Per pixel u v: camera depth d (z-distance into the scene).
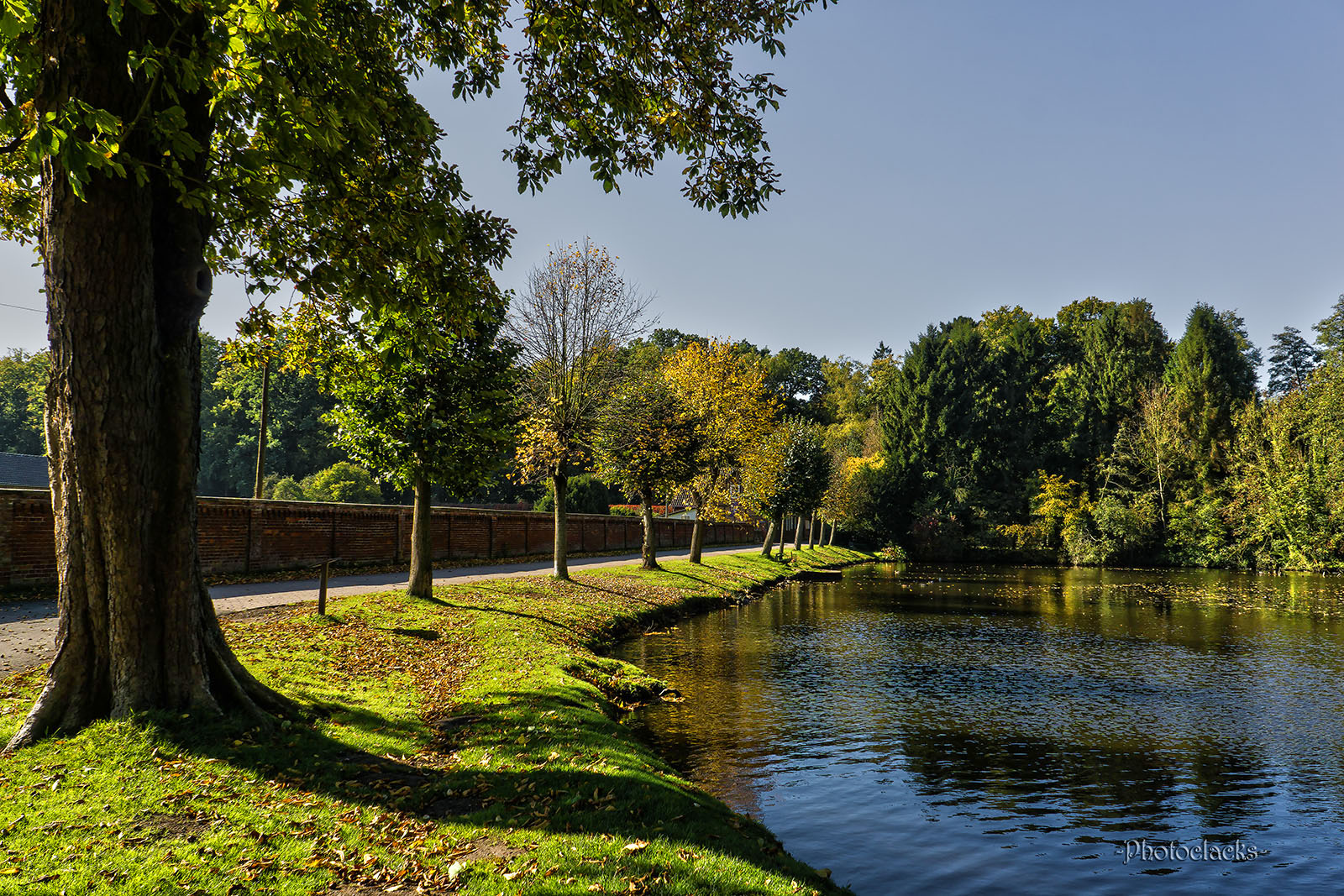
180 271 7.23
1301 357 92.88
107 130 5.26
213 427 61.00
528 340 23.92
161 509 7.23
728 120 10.52
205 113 7.37
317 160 8.02
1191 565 57.31
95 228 6.67
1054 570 53.66
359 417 16.19
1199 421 58.69
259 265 9.23
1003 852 7.70
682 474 30.39
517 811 6.34
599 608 20.84
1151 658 19.05
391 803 6.42
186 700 7.25
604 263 24.59
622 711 12.26
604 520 45.62
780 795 9.05
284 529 21.84
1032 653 19.48
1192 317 60.94
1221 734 12.22
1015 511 65.75
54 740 6.56
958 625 24.61
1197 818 8.77
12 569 14.92
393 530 26.64
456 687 11.05
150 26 6.72
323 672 10.61
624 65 10.26
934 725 12.50
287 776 6.66
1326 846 8.03
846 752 10.88
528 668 12.24
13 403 66.38
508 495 61.28
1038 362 71.50
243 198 8.02
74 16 6.28
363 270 8.94
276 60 7.52
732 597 30.08
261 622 13.07
